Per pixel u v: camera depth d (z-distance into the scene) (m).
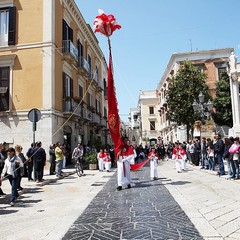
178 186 10.80
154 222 5.80
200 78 28.16
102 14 11.12
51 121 18.55
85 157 20.39
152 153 13.77
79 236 5.07
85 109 25.61
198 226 5.42
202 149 17.64
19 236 5.24
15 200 8.27
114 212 6.84
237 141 12.04
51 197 9.35
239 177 12.04
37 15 19.44
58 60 20.33
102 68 36.72
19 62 19.28
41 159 12.96
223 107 34.47
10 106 19.05
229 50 38.06
